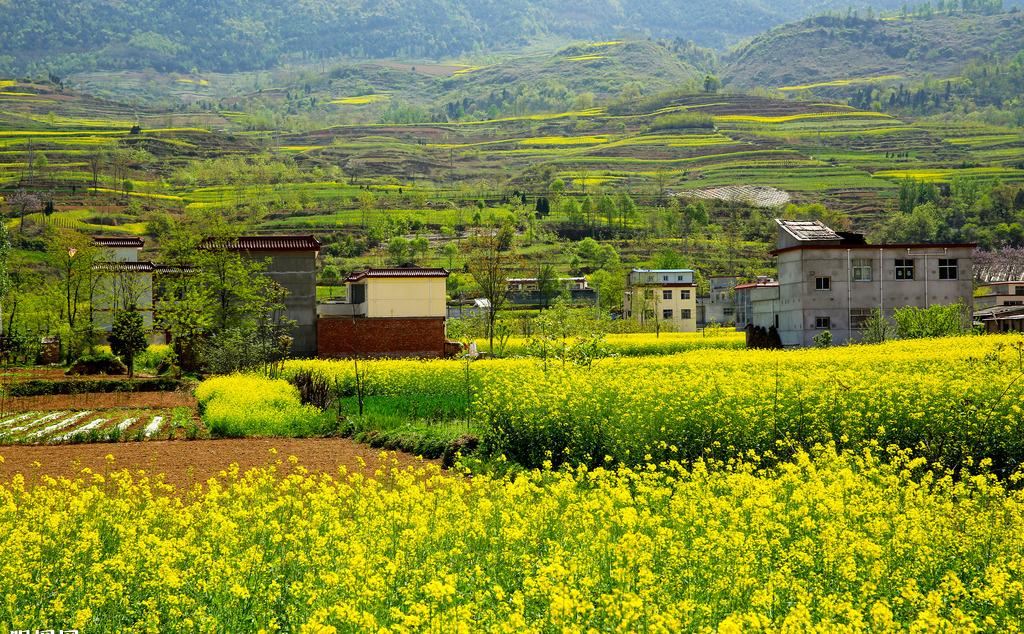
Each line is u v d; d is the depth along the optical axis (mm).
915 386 19594
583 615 8445
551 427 19594
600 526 11547
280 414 28969
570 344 32469
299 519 12352
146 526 12148
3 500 14367
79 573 10289
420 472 16109
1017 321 74812
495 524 12055
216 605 9445
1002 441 16422
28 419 33312
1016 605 8805
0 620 9242
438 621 8148
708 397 18781
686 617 8281
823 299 58406
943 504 12609
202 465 22094
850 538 10250
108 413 34875
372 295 70875
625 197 198125
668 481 14922
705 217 190500
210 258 51344
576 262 148625
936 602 8461
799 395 18484
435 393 36688
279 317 55562
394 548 10961
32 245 138500
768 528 10727
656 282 114438
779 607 8953
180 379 47250
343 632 8445
